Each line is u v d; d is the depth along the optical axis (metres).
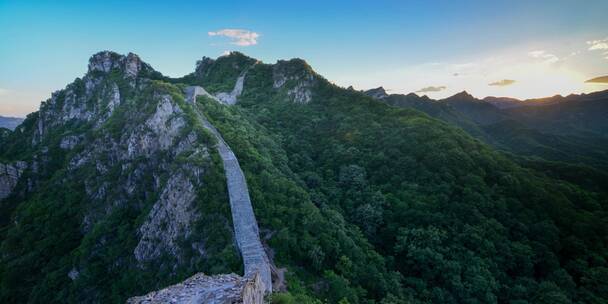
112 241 69.00
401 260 64.31
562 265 65.31
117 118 104.19
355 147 96.12
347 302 41.59
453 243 65.00
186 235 52.97
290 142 102.12
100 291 60.66
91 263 66.44
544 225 69.25
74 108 168.88
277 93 141.62
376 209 72.81
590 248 66.31
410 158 85.19
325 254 50.00
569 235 68.88
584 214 72.88
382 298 48.56
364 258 53.88
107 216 75.44
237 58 175.75
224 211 51.72
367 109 117.06
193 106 89.25
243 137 79.06
